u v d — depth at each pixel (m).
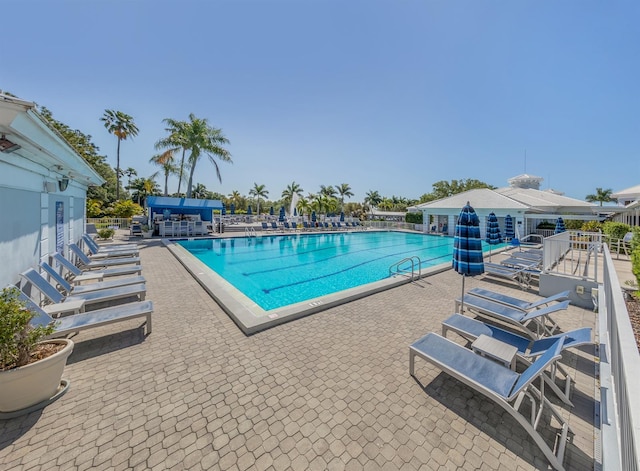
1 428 2.61
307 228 28.42
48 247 6.68
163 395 3.12
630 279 6.58
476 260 5.07
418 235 26.83
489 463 2.33
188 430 2.63
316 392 3.20
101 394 3.11
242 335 4.62
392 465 2.30
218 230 22.94
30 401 2.83
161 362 3.79
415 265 13.05
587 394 3.21
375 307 6.08
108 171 42.22
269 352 4.09
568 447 2.49
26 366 2.73
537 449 2.47
